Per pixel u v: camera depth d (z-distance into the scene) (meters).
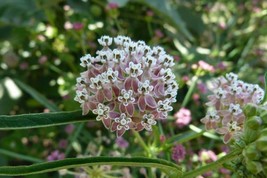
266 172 0.11
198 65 0.22
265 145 0.11
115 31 0.27
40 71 0.29
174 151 0.17
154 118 0.13
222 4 0.36
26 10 0.29
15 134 0.26
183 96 0.26
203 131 0.16
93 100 0.13
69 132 0.24
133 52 0.13
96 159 0.12
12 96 0.28
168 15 0.30
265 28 0.33
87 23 0.26
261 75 0.31
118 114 0.13
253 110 0.12
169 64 0.14
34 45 0.29
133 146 0.22
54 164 0.12
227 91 0.15
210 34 0.33
